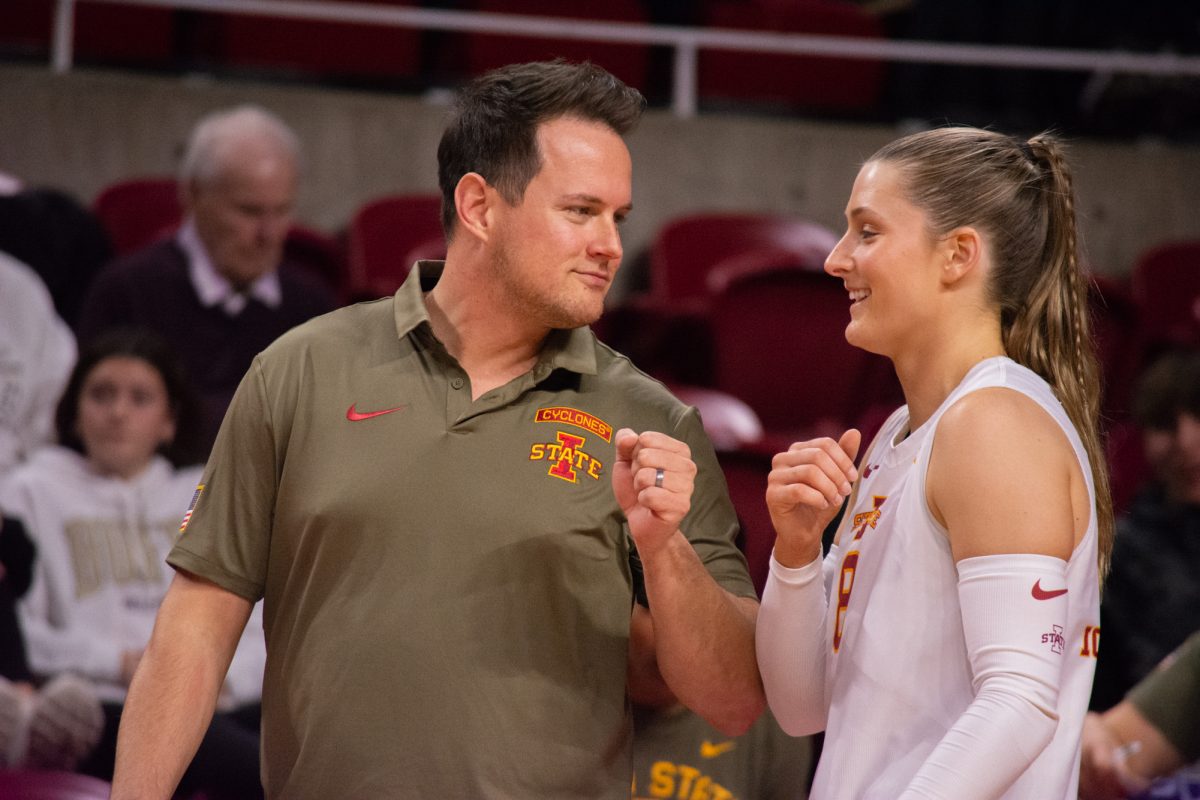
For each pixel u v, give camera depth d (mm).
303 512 5500
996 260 5109
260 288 12367
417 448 5504
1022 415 4766
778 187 17219
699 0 18281
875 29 18625
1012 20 18297
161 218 14516
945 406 4945
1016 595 4578
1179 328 16156
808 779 8086
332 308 12906
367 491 5445
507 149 5535
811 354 14164
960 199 5098
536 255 5480
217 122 12148
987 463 4688
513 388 5605
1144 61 17750
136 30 16938
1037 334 5164
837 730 5062
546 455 5535
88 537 9742
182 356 11992
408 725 5305
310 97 16172
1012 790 4805
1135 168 17875
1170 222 17922
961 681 4832
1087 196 17766
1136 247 17875
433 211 15430
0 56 16453
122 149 15625
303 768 5387
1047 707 4504
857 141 17406
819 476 5148
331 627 5418
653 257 15758
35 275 11656
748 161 17156
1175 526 10125
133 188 14695
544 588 5434
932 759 4504
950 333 5133
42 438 11398
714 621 5457
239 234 11992
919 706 4867
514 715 5344
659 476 5086
